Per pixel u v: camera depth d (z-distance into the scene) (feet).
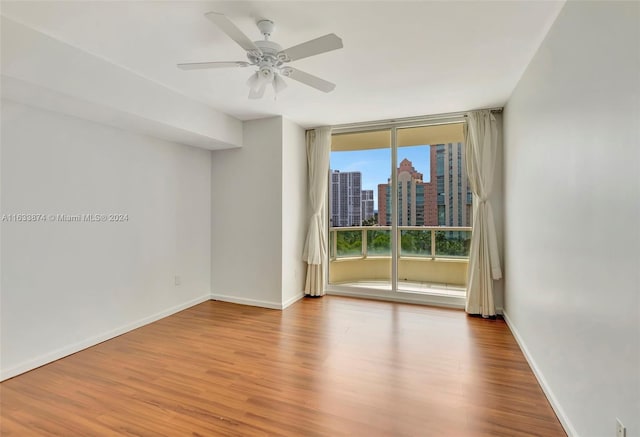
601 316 4.56
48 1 5.61
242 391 6.93
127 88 8.47
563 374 5.88
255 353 8.79
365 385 7.16
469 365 8.08
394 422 5.90
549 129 6.63
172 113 9.91
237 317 11.80
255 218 13.29
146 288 11.13
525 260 8.58
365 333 10.20
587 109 4.96
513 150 9.98
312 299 14.24
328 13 6.04
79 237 9.03
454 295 13.17
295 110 12.06
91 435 5.55
